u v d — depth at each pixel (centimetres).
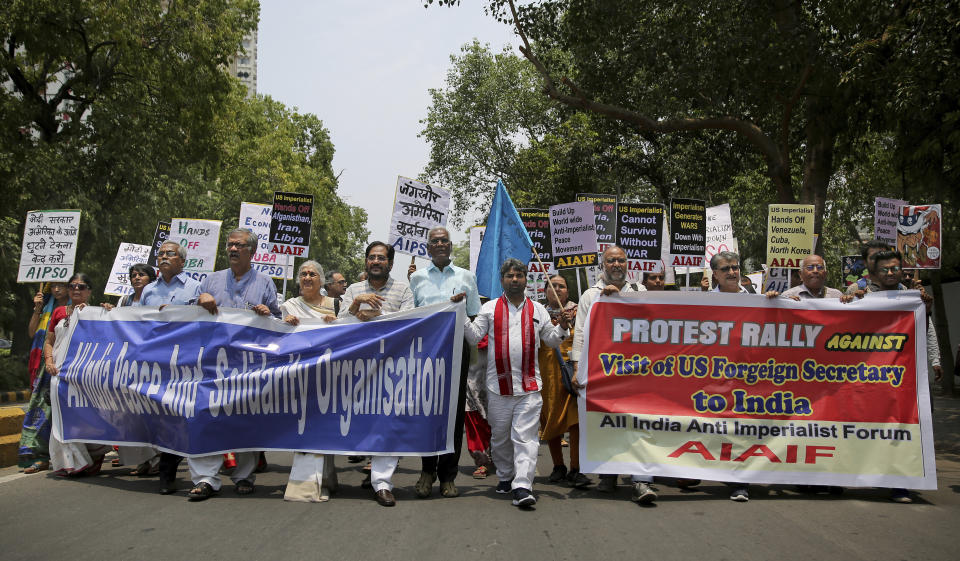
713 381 627
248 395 617
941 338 1836
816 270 716
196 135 2412
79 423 679
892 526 516
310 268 716
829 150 1467
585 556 442
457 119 3619
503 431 607
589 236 1202
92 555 441
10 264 1995
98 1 2061
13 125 2064
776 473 609
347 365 618
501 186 748
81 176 2161
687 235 1139
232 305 659
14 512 547
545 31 1655
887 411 614
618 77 1659
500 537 483
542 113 3522
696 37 1427
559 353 678
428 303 708
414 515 545
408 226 973
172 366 640
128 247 1270
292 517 536
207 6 2298
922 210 1072
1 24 1944
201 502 586
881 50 1259
